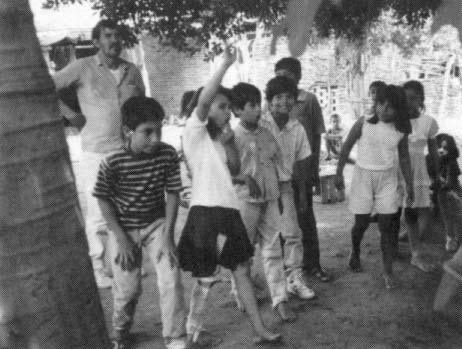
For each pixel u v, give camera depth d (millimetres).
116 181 3475
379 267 5488
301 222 5145
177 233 6672
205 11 5000
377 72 17109
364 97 15453
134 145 3387
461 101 17219
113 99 4863
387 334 4125
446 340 4012
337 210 7824
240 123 4238
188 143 3623
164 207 3641
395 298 4734
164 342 4016
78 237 1422
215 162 3617
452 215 5836
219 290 4980
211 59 5359
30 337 1365
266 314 4496
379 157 4863
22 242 1332
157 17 5094
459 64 17078
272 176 4203
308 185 4941
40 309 1362
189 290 5043
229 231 3598
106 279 5059
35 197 1336
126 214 3545
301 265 4805
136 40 5125
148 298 4871
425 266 5332
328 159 11492
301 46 1161
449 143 5832
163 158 3479
